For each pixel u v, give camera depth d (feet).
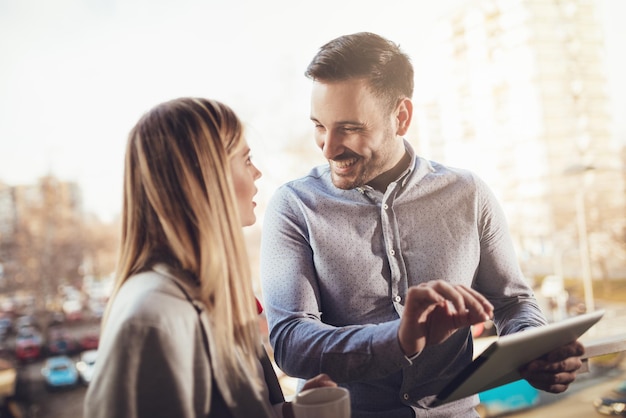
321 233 3.07
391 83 3.00
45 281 55.98
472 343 3.12
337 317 3.10
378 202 3.11
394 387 2.96
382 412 2.95
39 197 58.59
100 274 57.41
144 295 1.73
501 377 2.26
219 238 1.95
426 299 2.10
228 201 2.02
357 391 2.99
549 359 2.38
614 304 44.68
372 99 2.94
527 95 66.69
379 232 3.09
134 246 1.96
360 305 3.07
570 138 65.46
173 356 1.69
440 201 3.15
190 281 1.89
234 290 2.01
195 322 1.82
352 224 3.08
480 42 67.41
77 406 36.52
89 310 52.08
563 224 60.34
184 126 1.98
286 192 3.20
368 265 3.06
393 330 2.35
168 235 1.90
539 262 57.36
